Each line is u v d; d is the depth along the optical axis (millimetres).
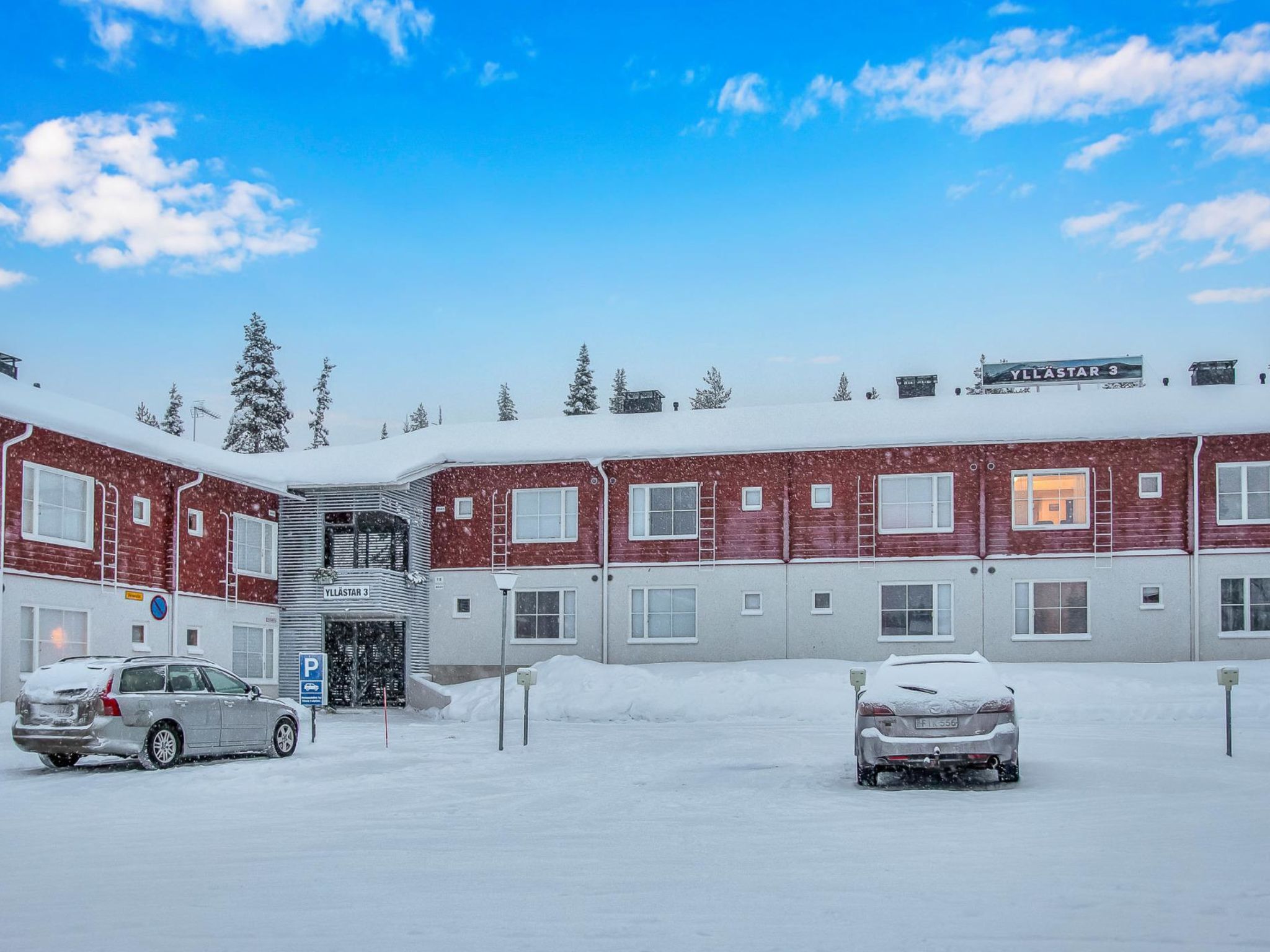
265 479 33062
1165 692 25812
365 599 33562
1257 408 32344
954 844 10250
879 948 6633
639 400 39625
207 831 11656
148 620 28516
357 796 14383
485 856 10031
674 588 34781
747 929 7141
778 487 34406
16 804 13836
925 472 33500
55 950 6758
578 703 28797
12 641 24109
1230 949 6449
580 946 6766
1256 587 31406
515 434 37562
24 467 24797
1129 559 32125
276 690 34062
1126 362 38562
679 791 14594
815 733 22500
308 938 7023
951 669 15156
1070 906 7586
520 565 35906
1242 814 11578
